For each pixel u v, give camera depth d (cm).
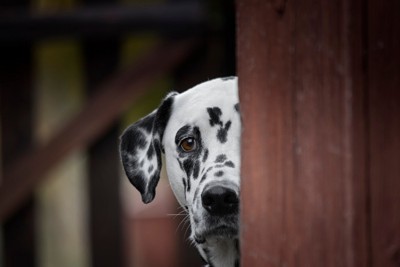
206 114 407
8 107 755
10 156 754
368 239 247
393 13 247
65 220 1063
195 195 399
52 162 740
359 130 247
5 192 745
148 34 728
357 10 247
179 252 760
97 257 768
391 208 246
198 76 730
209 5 705
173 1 724
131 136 477
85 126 738
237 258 416
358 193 247
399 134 246
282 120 270
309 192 259
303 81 262
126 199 1077
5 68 754
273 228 273
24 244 766
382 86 247
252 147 279
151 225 976
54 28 732
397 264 246
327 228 254
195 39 722
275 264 272
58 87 977
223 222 385
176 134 425
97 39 745
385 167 247
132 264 935
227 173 387
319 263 257
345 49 248
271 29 273
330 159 253
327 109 254
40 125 980
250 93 281
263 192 276
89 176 761
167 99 439
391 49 247
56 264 1062
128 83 732
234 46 645
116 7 730
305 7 261
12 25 734
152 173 465
